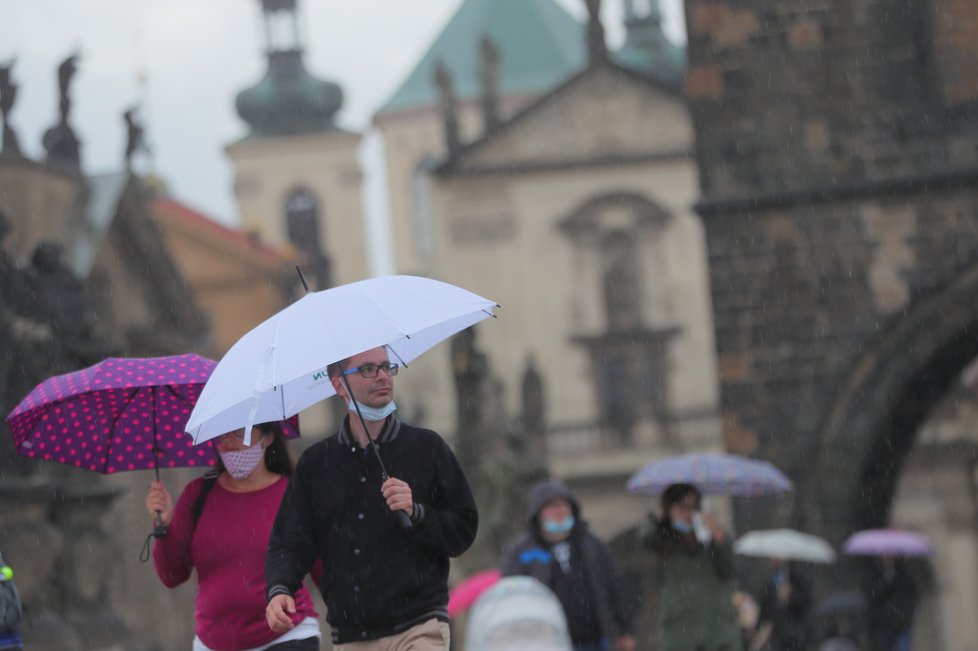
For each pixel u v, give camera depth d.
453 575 115.69
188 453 29.14
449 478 24.78
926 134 84.56
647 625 175.25
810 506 83.81
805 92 85.31
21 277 60.41
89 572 56.81
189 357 28.52
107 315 151.50
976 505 148.88
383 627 24.52
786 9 85.31
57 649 53.06
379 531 24.47
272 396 26.58
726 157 85.69
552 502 40.97
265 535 27.55
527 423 181.75
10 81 140.75
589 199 195.75
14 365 55.88
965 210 84.25
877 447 84.44
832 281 84.81
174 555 27.88
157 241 159.50
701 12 85.94
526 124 196.62
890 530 86.69
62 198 147.50
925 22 84.88
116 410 28.84
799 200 84.88
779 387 84.81
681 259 197.00
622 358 197.00
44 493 54.22
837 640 72.38
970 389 147.88
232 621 27.38
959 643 147.62
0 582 30.38
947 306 83.81
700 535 42.88
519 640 17.36
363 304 24.38
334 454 24.73
